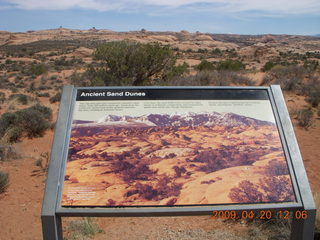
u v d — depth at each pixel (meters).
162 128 3.16
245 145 3.09
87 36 144.50
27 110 10.17
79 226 4.55
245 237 4.12
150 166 2.92
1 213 5.00
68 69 41.81
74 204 2.70
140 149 3.01
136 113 3.23
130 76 16.27
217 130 3.18
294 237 2.96
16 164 7.22
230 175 2.91
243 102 3.37
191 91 3.39
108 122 3.16
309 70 22.20
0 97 18.16
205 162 2.97
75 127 3.12
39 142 9.36
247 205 2.77
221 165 2.96
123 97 3.31
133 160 2.94
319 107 12.53
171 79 16.50
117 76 16.22
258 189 2.85
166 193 2.78
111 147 3.01
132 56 15.62
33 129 9.78
